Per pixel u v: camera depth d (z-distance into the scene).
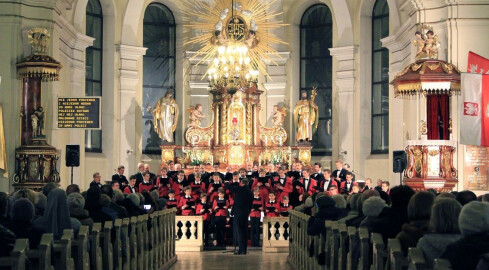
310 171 24.31
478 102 16.86
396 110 23.66
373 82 26.59
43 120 19.16
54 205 9.20
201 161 25.81
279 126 26.28
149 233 14.69
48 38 19.22
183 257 18.81
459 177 18.75
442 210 6.54
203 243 20.91
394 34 23.73
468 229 5.94
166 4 27.56
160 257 15.90
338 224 10.33
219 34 26.36
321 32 27.92
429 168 17.67
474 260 5.84
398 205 8.58
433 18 19.25
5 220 8.81
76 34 23.64
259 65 27.52
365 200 9.23
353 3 26.67
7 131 19.09
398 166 19.39
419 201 7.48
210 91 26.19
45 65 18.78
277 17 27.52
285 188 21.59
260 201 21.38
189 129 26.06
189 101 27.55
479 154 18.73
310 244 13.36
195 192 21.56
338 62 26.89
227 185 21.33
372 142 26.53
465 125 16.86
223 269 16.08
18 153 18.91
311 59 28.00
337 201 12.31
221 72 26.08
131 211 13.91
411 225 7.44
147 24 27.44
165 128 25.83
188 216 20.50
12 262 7.10
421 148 17.75
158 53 27.56
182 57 27.56
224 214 21.12
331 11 27.08
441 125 18.20
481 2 18.88
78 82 24.23
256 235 21.39
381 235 8.20
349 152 26.58
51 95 20.19
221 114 25.91
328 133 27.61
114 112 26.17
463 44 18.91
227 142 25.66
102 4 26.25
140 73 26.75
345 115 26.69
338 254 10.26
